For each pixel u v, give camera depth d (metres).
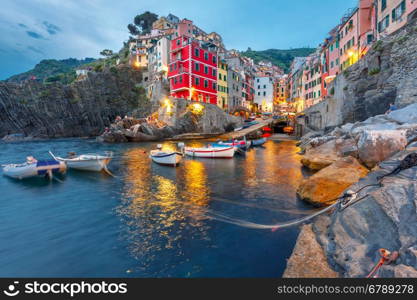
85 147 35.44
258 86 88.31
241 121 61.28
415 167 6.66
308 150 22.23
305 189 10.92
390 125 13.37
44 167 15.77
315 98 52.16
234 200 11.32
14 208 10.57
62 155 27.55
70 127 59.12
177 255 6.59
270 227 8.24
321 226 7.25
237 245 7.07
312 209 9.75
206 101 52.62
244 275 5.66
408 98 17.27
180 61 49.34
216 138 47.03
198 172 18.19
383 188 6.02
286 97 100.75
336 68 40.56
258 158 25.03
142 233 7.95
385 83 19.89
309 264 5.53
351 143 15.50
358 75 24.50
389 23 24.81
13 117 54.38
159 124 47.72
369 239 5.34
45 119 56.88
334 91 30.53
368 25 31.28
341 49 38.66
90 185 14.45
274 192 12.55
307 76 58.78
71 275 5.82
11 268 6.12
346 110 26.16
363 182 7.82
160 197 11.95
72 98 60.19
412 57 17.28
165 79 57.75
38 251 6.91
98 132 61.59
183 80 47.94
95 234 7.94
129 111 64.69
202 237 7.60
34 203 11.23
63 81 98.25
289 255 6.49
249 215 9.40
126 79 68.00
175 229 8.23
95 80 62.62
